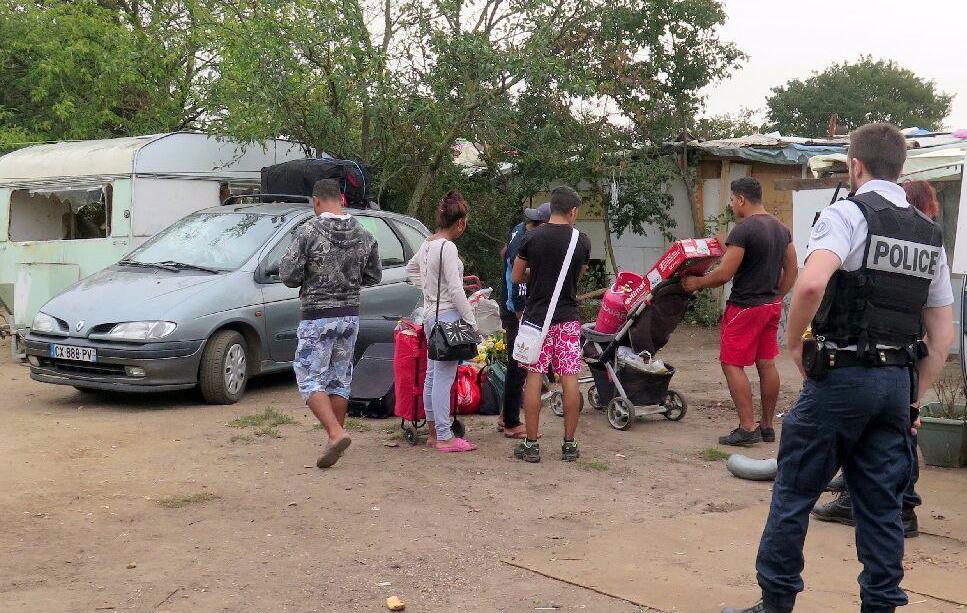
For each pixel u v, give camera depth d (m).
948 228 10.59
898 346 3.57
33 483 5.84
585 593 4.24
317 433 7.31
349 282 6.39
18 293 11.41
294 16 12.17
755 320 6.94
